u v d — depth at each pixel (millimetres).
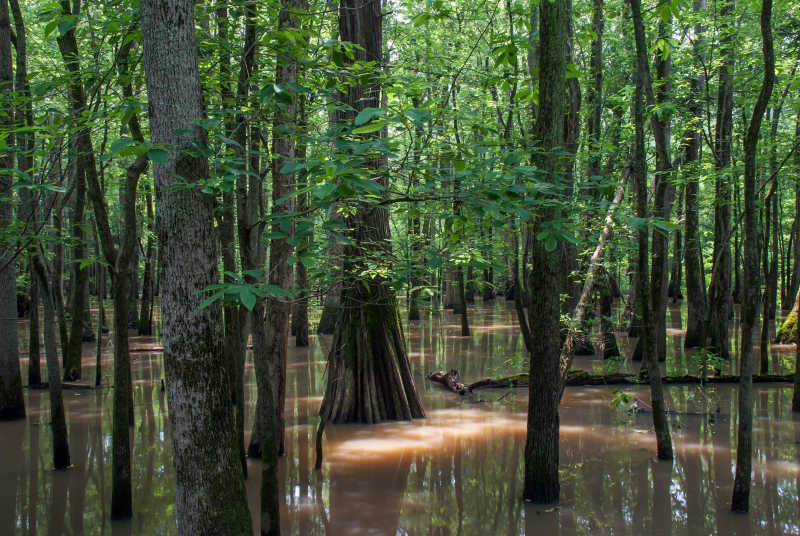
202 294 3557
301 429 9859
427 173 4172
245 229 5094
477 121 5703
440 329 23422
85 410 10969
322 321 22328
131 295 24500
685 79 13055
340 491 7059
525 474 6703
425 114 3033
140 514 6328
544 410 6559
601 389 12625
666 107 9586
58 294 13508
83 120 4496
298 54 4953
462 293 21062
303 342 19047
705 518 6055
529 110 13797
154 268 30875
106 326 22656
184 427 3557
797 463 7707
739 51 11945
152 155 3059
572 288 13742
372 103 8750
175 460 3613
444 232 5109
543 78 6023
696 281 17125
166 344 3592
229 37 5844
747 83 12320
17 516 6273
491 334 21750
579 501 6562
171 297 3539
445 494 6930
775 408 10711
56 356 7820
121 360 6250
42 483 7285
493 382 13047
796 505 6355
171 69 3514
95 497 6836
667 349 17359
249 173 3387
